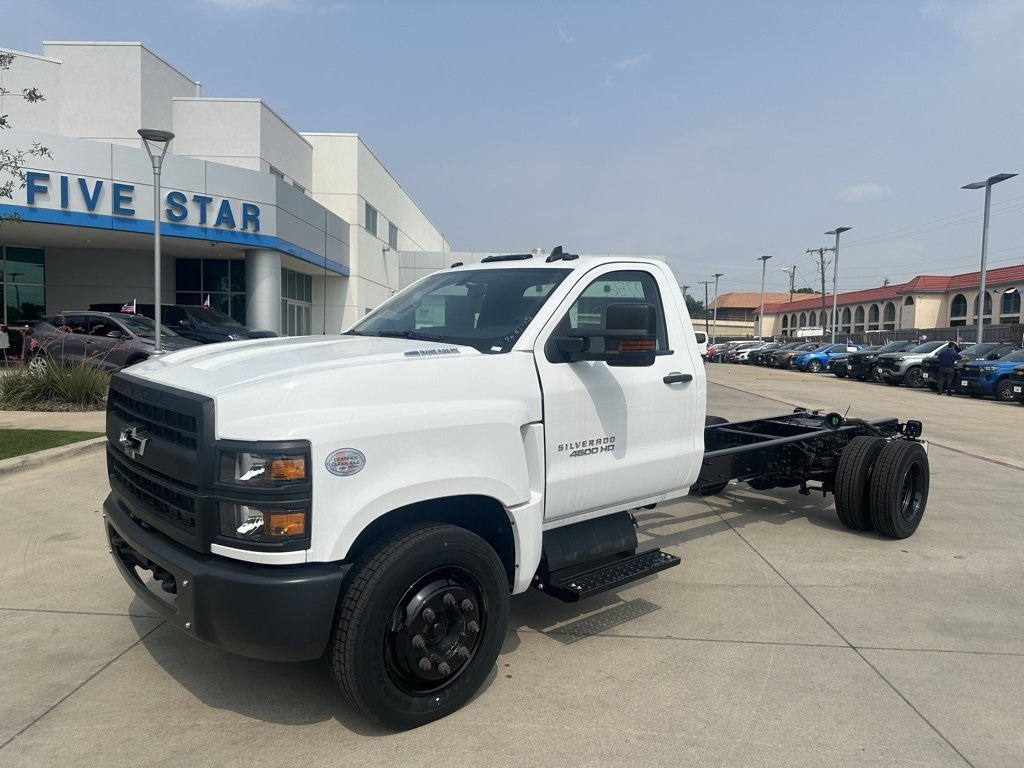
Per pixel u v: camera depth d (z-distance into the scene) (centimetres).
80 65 2534
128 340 1603
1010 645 427
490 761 304
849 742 322
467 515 369
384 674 308
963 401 2206
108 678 371
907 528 633
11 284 2578
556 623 450
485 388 353
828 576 542
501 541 375
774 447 633
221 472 289
